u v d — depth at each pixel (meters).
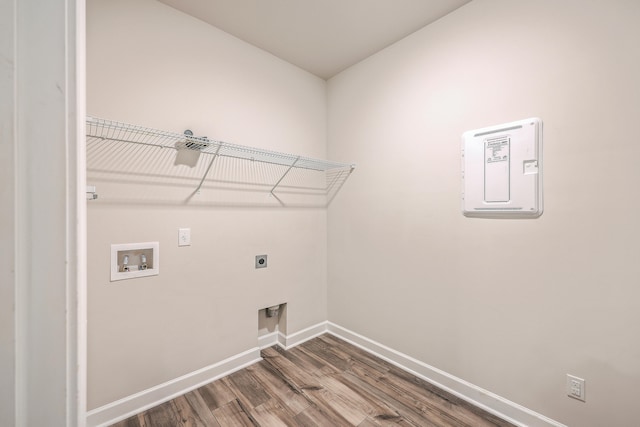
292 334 2.35
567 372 1.34
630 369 1.19
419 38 1.92
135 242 1.56
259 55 2.13
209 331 1.85
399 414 1.55
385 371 1.97
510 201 1.49
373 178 2.23
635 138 1.17
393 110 2.09
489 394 1.59
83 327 0.37
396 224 2.07
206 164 1.83
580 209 1.30
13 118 0.31
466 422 1.50
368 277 2.26
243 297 2.02
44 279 0.33
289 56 2.25
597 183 1.26
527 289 1.46
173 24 1.70
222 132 1.91
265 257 2.15
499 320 1.56
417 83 1.93
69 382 0.35
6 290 0.31
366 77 2.28
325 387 1.78
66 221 0.34
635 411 1.18
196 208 1.79
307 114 2.47
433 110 1.84
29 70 0.32
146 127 1.52
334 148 2.56
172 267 1.69
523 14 1.45
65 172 0.34
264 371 1.96
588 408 1.28
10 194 0.31
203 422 1.49
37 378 0.33
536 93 1.42
